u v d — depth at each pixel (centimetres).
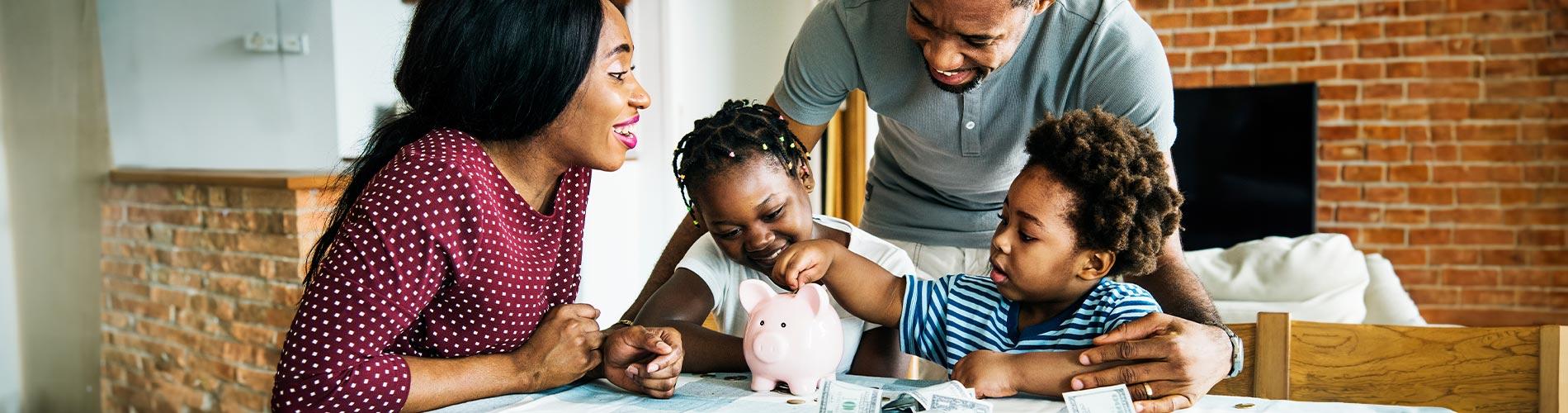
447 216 94
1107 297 107
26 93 181
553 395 104
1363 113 430
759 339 103
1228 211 425
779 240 122
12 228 181
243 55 219
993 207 160
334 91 237
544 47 96
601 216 304
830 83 150
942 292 119
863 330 132
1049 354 100
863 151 370
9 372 181
